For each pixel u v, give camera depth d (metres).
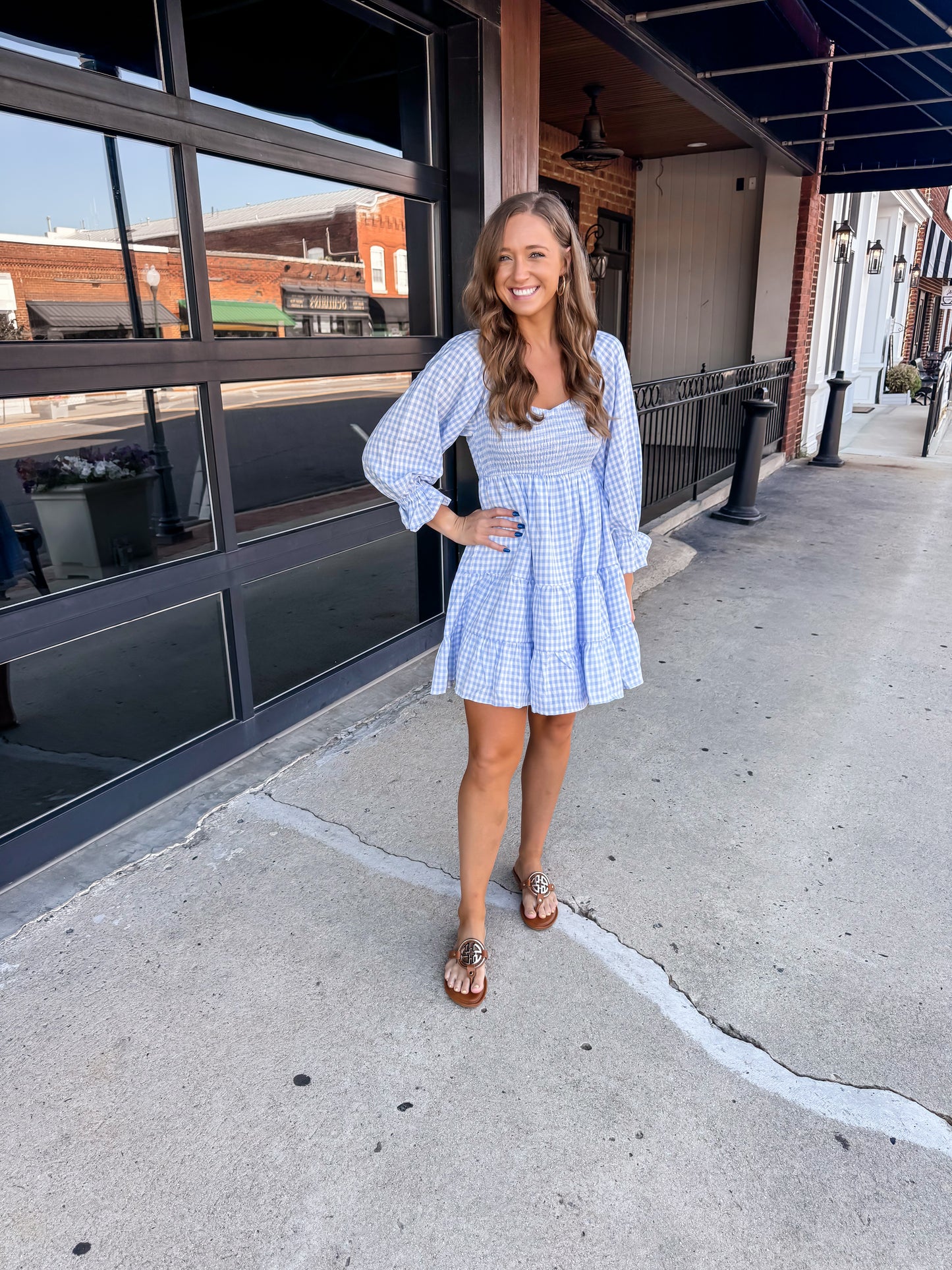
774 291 9.05
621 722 3.50
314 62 2.95
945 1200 1.61
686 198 9.49
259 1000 2.04
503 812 2.04
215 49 2.58
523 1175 1.64
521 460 1.81
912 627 4.60
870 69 5.75
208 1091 1.80
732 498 7.06
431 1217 1.56
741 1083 1.85
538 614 1.86
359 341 3.28
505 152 3.67
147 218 2.46
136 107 2.34
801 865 2.59
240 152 2.67
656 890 2.47
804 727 3.47
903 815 2.86
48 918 2.29
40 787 2.66
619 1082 1.84
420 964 2.17
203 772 2.96
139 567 2.62
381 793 2.92
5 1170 1.63
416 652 4.03
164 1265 1.47
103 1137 1.70
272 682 3.43
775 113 6.32
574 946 2.24
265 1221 1.55
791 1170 1.66
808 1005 2.05
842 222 9.58
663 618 4.74
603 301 9.68
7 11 2.04
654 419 6.31
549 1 3.88
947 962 2.20
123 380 2.43
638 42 4.40
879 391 16.88
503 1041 1.94
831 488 8.42
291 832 2.69
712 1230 1.54
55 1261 1.47
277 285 2.94
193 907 2.35
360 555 3.95
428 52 3.43
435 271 3.70
